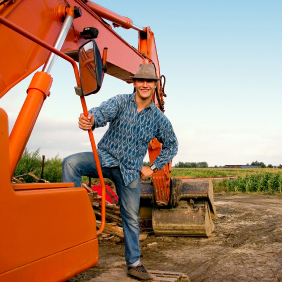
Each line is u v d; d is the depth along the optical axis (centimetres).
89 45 227
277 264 502
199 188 684
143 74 324
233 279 438
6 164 178
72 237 224
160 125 346
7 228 175
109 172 338
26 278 184
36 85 231
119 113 328
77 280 311
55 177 1249
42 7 294
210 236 712
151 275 321
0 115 175
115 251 577
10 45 259
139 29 620
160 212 688
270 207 1170
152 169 355
